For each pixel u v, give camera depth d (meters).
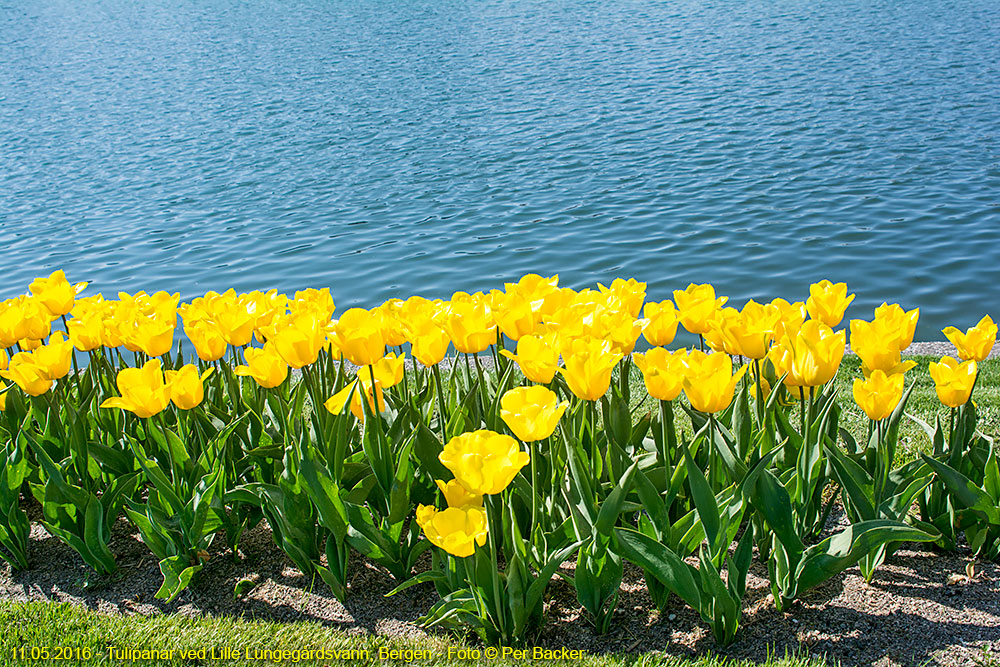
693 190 18.19
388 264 14.50
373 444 3.70
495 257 14.55
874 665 3.11
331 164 22.97
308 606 3.71
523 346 3.19
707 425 3.57
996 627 3.22
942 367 3.46
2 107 37.31
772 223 15.38
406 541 3.98
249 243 16.16
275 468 4.15
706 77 34.28
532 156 22.59
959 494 3.45
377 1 81.94
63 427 4.34
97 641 3.52
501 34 54.97
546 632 3.43
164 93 38.38
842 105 26.78
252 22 71.06
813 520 3.75
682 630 3.38
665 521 3.29
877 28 47.03
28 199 20.84
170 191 20.86
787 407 4.25
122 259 15.51
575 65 39.94
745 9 61.22
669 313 3.61
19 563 4.11
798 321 3.63
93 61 52.50
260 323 4.19
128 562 4.11
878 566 3.65
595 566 3.32
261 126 29.41
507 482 2.70
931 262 12.80
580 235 15.47
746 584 3.61
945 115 24.14
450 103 31.81
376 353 3.42
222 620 3.62
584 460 3.53
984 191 16.58
